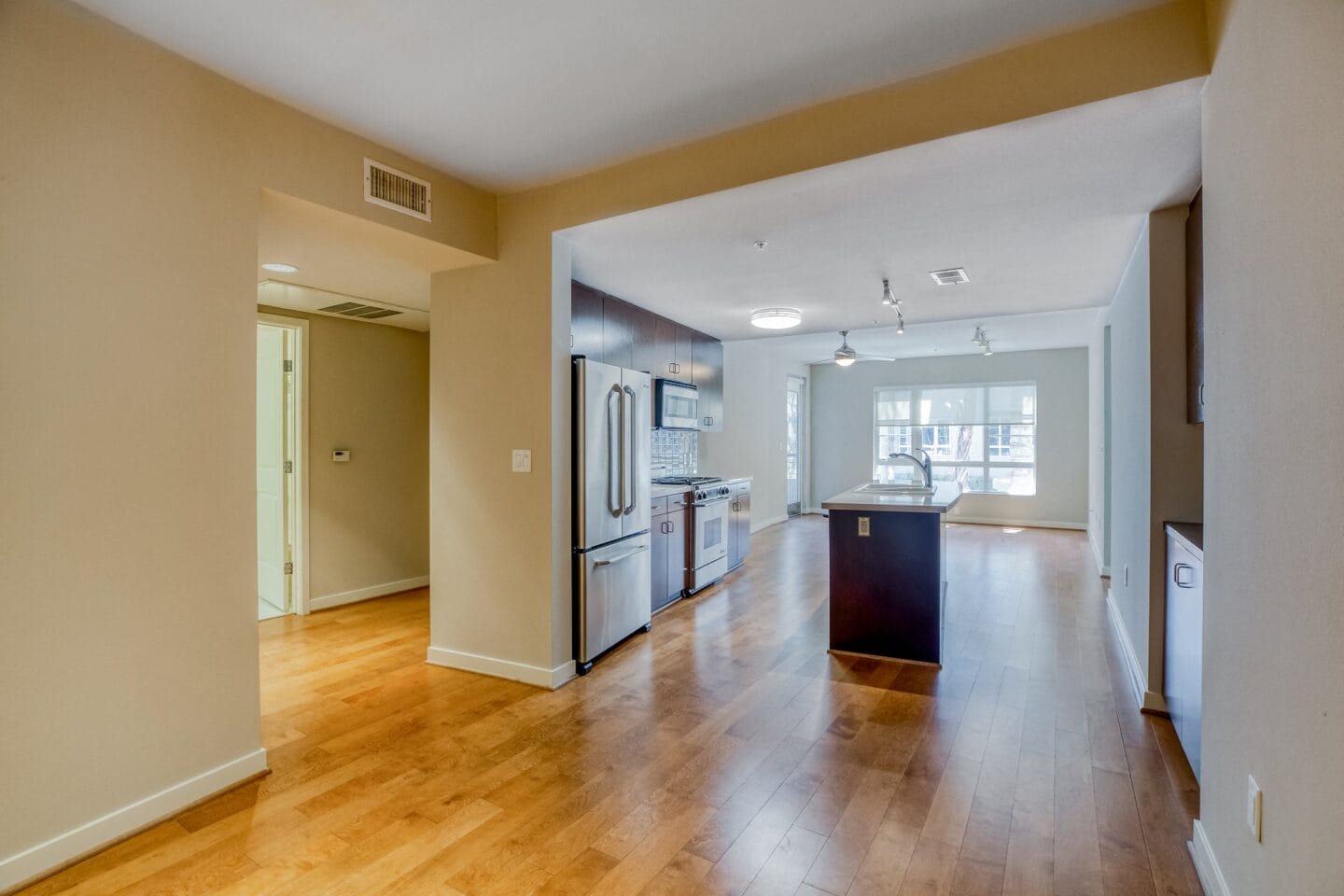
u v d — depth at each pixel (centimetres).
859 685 314
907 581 348
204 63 207
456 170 289
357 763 239
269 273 357
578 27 188
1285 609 123
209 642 214
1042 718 276
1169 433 279
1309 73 112
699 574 502
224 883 173
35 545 175
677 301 454
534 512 314
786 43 197
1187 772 230
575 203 297
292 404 449
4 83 168
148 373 197
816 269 369
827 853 186
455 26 188
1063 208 277
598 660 351
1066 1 179
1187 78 180
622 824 200
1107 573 541
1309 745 112
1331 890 104
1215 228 170
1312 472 111
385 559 504
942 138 214
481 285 326
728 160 256
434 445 341
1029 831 196
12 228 170
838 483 974
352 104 232
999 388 868
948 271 374
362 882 174
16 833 171
